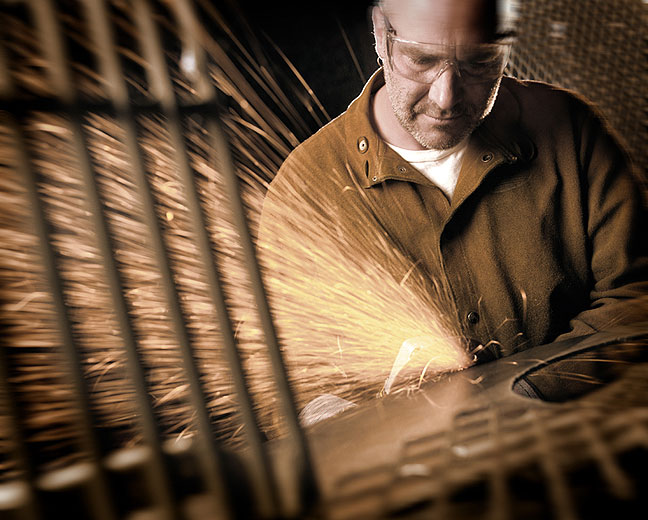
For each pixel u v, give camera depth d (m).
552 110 1.38
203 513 0.53
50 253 0.47
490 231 1.34
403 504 0.51
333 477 0.59
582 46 1.76
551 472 0.53
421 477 0.56
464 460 0.58
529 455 0.56
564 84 1.80
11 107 0.47
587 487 0.50
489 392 0.78
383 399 0.86
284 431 1.03
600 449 0.55
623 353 0.92
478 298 1.35
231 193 0.52
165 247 0.51
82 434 0.50
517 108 1.37
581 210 1.36
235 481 0.56
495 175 1.33
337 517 0.51
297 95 2.11
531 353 0.96
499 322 1.34
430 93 1.14
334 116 2.19
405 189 1.35
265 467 0.54
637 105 1.78
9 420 0.47
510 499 0.50
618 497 0.48
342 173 1.40
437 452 0.61
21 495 0.51
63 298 0.48
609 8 1.74
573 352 0.91
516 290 1.35
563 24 1.74
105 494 0.50
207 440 0.53
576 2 1.73
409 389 0.89
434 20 1.07
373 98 1.42
